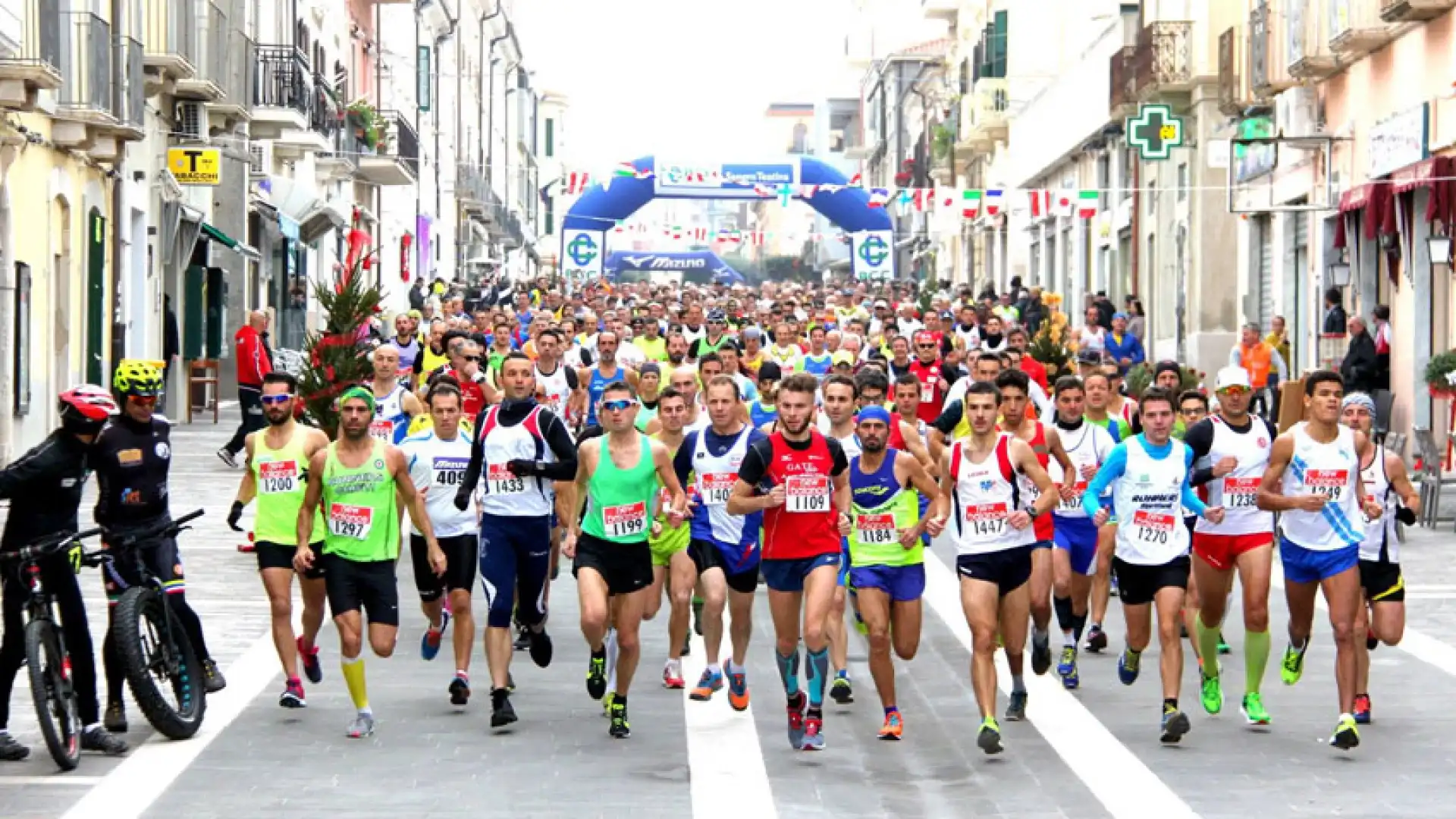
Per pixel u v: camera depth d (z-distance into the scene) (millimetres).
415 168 64562
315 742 11867
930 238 90938
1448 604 17438
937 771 11328
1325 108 34375
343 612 12023
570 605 17594
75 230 29922
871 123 129375
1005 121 70188
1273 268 38000
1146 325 48625
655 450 12125
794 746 11883
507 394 12750
